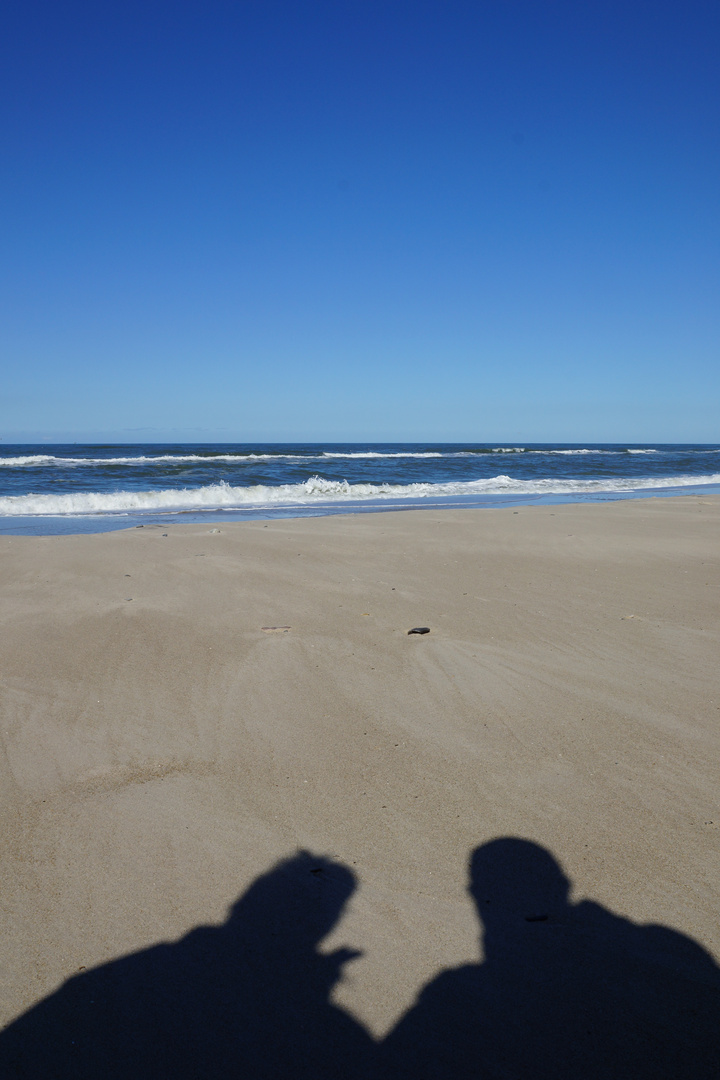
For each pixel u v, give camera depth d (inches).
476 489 807.1
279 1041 71.6
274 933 86.1
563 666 176.4
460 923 87.9
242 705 152.7
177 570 283.0
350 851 102.2
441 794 117.4
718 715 146.8
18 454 1772.9
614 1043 71.2
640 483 917.8
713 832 106.2
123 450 2028.8
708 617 221.3
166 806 113.7
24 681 165.2
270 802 115.0
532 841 104.3
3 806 113.3
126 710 149.9
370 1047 70.9
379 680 166.9
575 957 82.4
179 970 80.4
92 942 84.6
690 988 77.9
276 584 261.4
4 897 92.0
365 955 82.7
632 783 120.3
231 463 1229.1
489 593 252.5
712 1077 67.2
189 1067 68.6
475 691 160.6
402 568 294.0
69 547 334.3
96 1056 69.7
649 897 92.4
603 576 282.4
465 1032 72.6
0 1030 72.6
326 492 731.4
